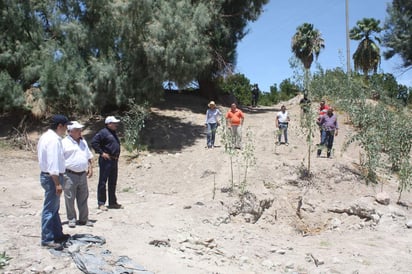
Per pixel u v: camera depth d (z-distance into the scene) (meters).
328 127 14.25
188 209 9.66
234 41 27.17
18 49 18.97
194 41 18.22
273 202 10.92
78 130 7.41
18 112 20.38
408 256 8.06
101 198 9.06
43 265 5.57
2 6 19.25
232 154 11.22
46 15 20.22
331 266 7.31
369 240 9.26
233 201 10.25
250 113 25.77
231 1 25.30
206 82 27.45
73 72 17.61
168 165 14.67
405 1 30.12
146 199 10.91
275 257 7.69
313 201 11.31
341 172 12.98
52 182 6.12
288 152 15.35
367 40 40.50
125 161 15.37
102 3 17.39
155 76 17.58
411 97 27.12
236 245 8.06
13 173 14.11
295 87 14.34
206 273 6.11
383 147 15.53
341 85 20.36
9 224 7.48
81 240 6.50
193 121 21.08
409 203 11.73
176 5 18.27
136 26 17.52
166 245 7.16
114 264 5.77
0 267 5.37
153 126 19.36
